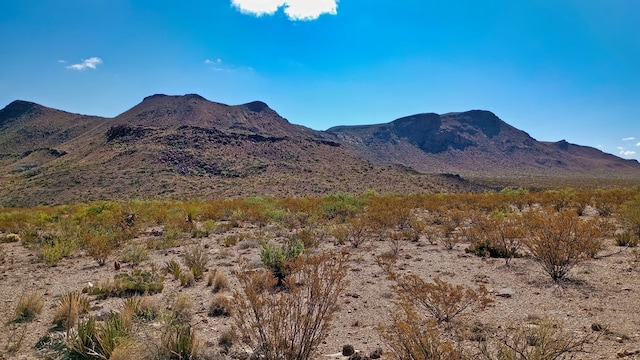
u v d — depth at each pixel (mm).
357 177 85750
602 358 4449
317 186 72812
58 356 5094
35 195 67438
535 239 8641
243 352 5004
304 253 10008
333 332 5805
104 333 5168
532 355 4148
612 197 24922
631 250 10539
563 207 22656
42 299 7215
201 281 9086
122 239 15078
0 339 5672
